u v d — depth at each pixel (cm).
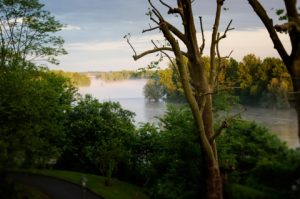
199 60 2066
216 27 2162
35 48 3897
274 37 1543
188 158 2281
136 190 3450
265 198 1680
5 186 1891
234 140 2309
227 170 2131
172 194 2231
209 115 2077
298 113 1514
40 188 3077
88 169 4478
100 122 4519
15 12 3778
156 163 2705
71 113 4669
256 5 1547
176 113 2717
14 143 2348
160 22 1934
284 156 1794
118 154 3725
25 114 2605
